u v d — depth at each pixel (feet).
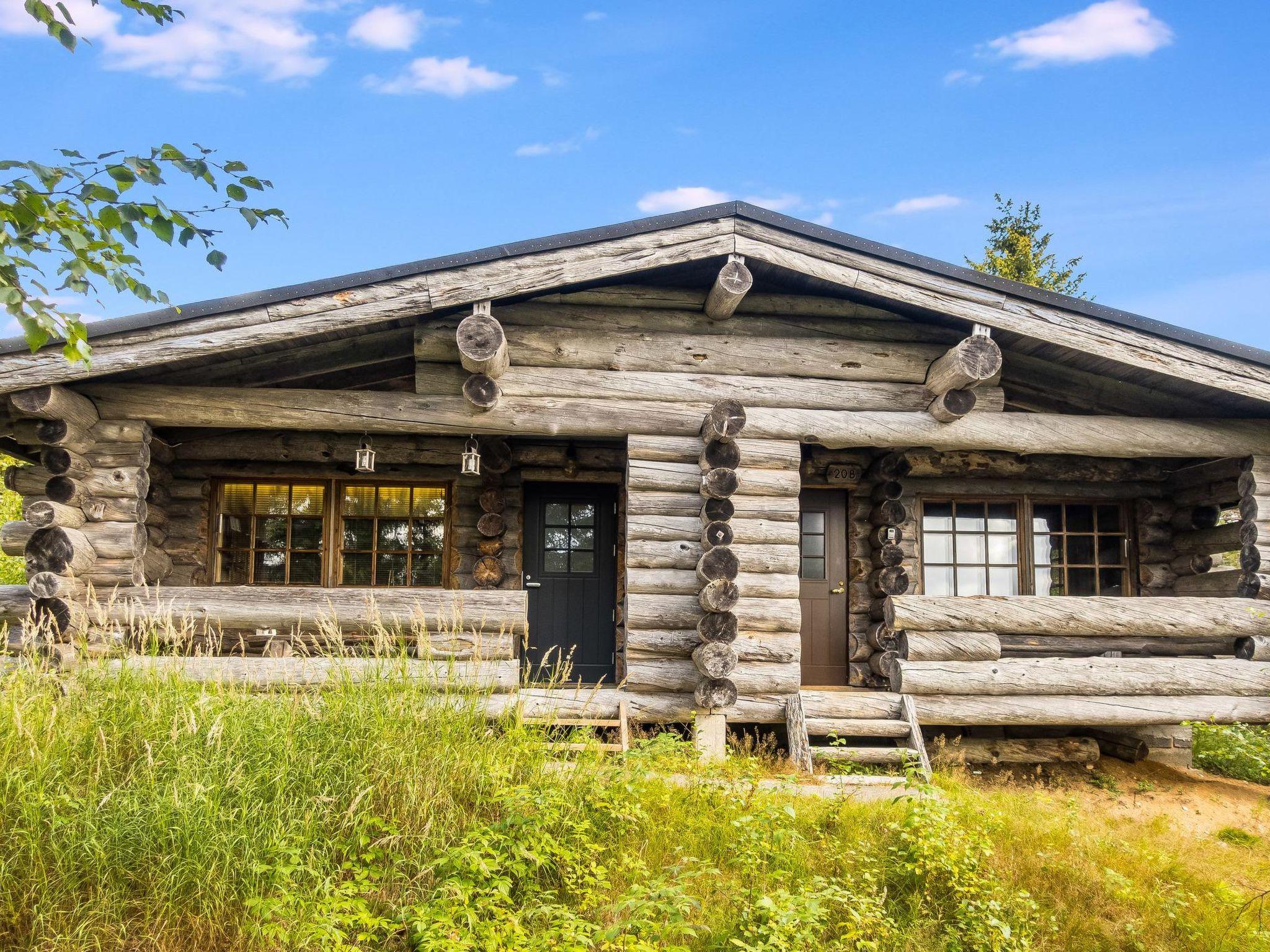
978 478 32.63
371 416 24.66
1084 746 28.45
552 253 23.85
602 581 32.42
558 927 14.39
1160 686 26.13
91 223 11.91
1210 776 28.89
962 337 27.17
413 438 30.37
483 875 15.39
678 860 17.52
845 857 17.92
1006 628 26.11
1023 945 15.65
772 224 24.52
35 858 14.08
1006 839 19.21
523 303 25.89
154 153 12.16
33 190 11.35
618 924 14.35
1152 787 26.96
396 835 16.11
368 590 24.23
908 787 20.98
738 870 17.39
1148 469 32.71
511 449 31.55
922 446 27.04
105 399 24.07
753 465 26.04
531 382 25.35
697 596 25.39
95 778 15.53
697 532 25.55
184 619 21.80
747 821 17.42
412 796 16.84
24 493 24.29
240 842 14.90
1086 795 25.99
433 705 19.27
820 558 33.24
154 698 17.79
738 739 27.17
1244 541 27.76
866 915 15.58
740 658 25.44
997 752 27.89
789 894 15.62
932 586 32.55
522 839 16.63
